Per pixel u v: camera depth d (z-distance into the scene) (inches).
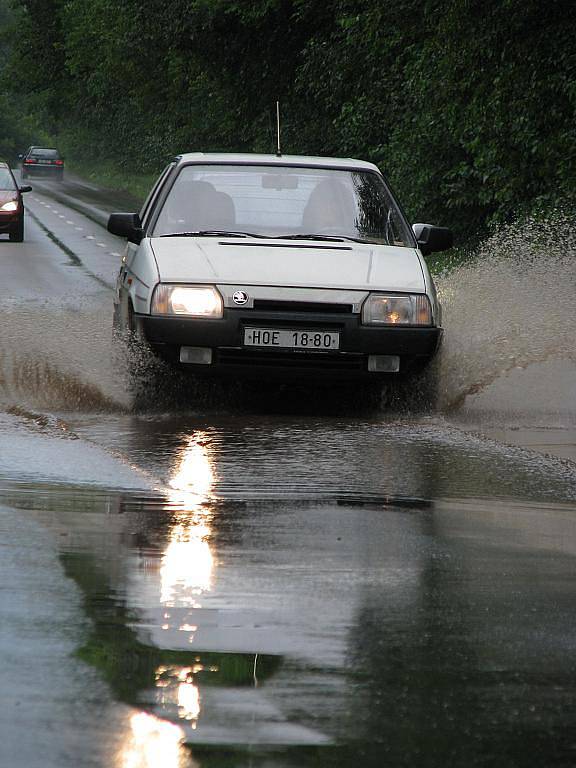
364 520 473.1
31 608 342.0
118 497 503.2
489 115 1780.3
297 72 3075.8
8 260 2110.0
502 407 771.4
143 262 776.3
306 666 298.7
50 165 7229.3
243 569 393.4
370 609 352.5
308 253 783.7
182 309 737.0
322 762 240.1
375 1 2343.8
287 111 3253.0
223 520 465.7
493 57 1743.4
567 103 1708.9
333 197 862.5
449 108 1878.7
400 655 310.5
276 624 334.0
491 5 1686.8
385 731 258.1
